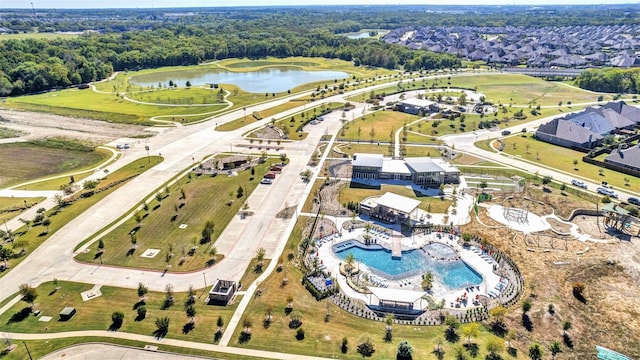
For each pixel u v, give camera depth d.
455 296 77.69
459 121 186.38
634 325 68.50
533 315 71.25
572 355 62.69
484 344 64.88
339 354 63.62
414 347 64.75
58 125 182.75
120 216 106.31
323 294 77.25
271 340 66.50
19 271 84.75
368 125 181.62
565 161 142.25
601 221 103.06
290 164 140.38
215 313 72.69
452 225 101.88
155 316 72.06
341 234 98.62
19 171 135.88
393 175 128.50
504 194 117.94
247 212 108.38
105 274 83.81
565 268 84.12
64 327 69.50
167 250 91.81
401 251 92.19
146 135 170.88
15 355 63.75
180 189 121.69
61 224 102.31
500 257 88.69
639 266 84.19
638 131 171.88
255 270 85.00
